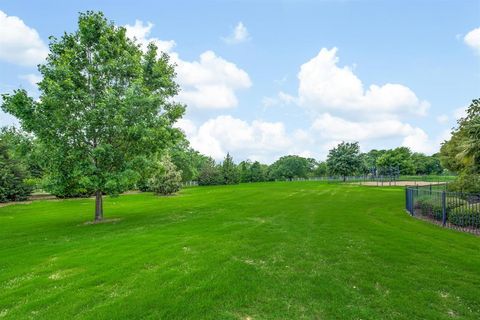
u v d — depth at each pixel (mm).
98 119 14742
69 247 10453
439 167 86812
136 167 15914
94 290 6242
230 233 11453
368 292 5754
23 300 5938
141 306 5355
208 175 61656
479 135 15742
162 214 18328
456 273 6672
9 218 19969
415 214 15461
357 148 61281
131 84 15852
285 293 5750
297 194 30281
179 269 7301
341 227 12109
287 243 9625
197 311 5121
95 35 16672
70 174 14930
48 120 14414
